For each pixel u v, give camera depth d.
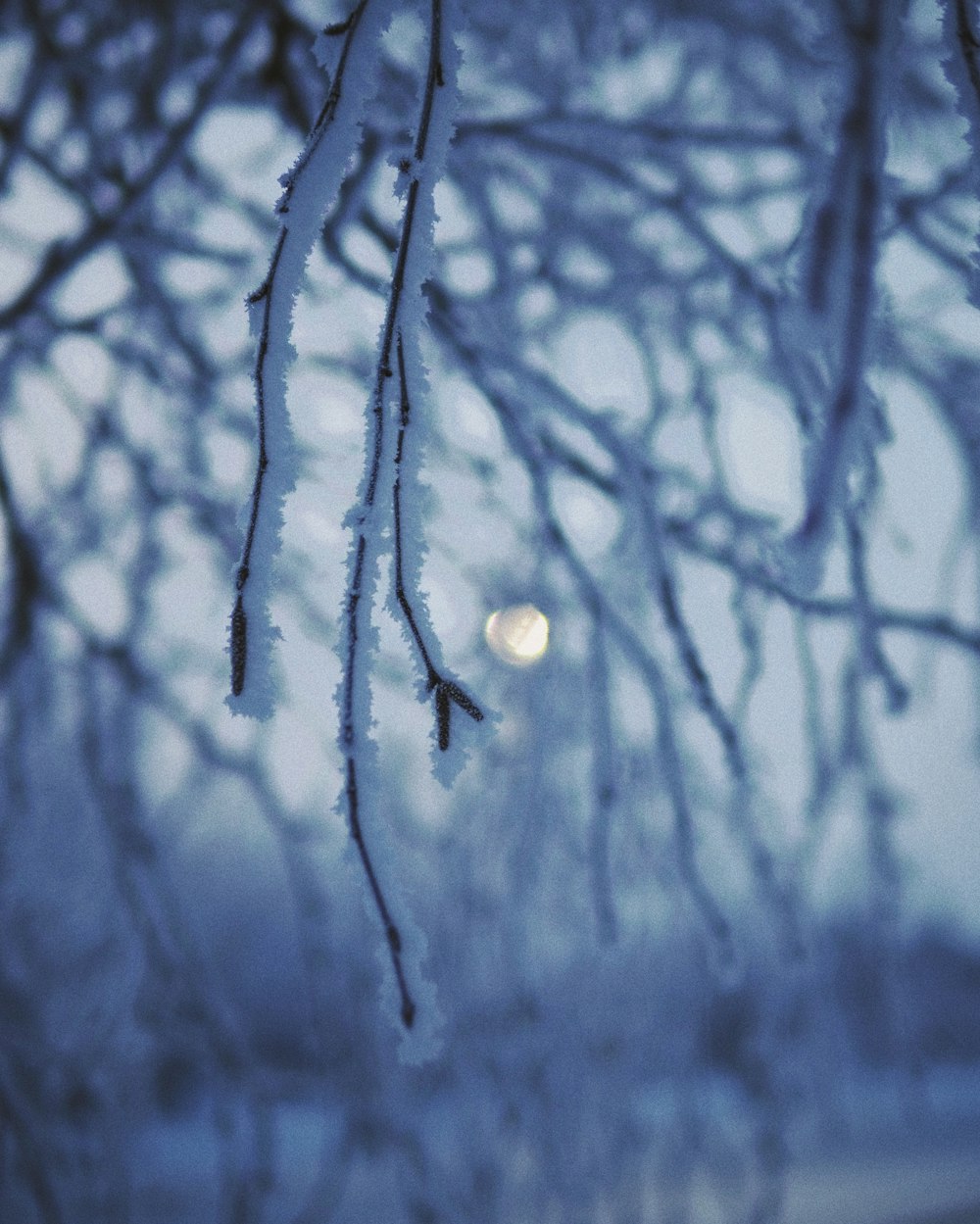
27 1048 1.36
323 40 0.67
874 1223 3.22
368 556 0.64
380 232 1.08
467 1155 1.53
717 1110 1.76
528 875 1.36
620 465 0.97
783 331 0.99
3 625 1.37
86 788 1.42
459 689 0.63
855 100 0.60
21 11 1.20
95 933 1.51
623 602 1.33
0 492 1.24
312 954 1.56
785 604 1.06
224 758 1.47
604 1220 1.53
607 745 1.01
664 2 1.29
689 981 1.65
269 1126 1.53
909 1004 1.70
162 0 1.18
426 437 0.65
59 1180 1.36
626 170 1.10
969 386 1.29
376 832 0.64
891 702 0.92
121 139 1.26
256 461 0.65
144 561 1.44
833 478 0.59
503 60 1.34
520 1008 1.46
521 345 1.24
